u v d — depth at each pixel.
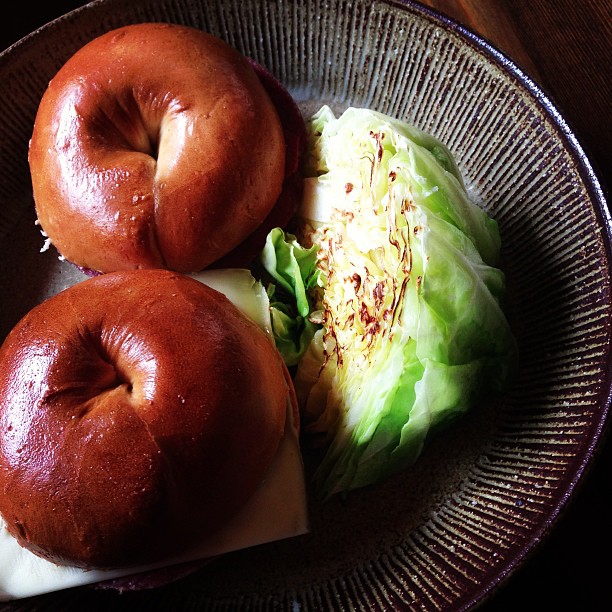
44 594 0.25
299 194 0.31
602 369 0.25
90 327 0.23
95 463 0.22
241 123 0.28
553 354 0.27
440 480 0.27
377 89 0.33
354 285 0.28
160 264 0.28
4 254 0.33
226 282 0.28
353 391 0.27
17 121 0.33
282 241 0.29
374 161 0.28
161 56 0.28
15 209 0.33
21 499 0.22
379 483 0.27
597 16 0.32
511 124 0.30
